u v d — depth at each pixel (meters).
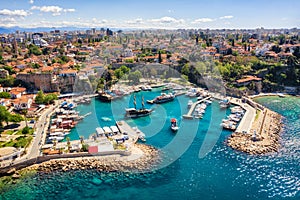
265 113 137.12
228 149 96.88
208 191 72.50
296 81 185.62
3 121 116.94
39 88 171.50
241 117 131.75
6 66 197.38
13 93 151.25
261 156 92.00
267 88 186.38
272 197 70.31
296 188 74.06
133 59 152.62
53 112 137.50
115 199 70.06
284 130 117.31
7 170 82.75
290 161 88.62
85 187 75.62
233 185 75.25
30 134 106.62
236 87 176.88
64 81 172.25
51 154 90.44
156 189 73.75
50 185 77.00
